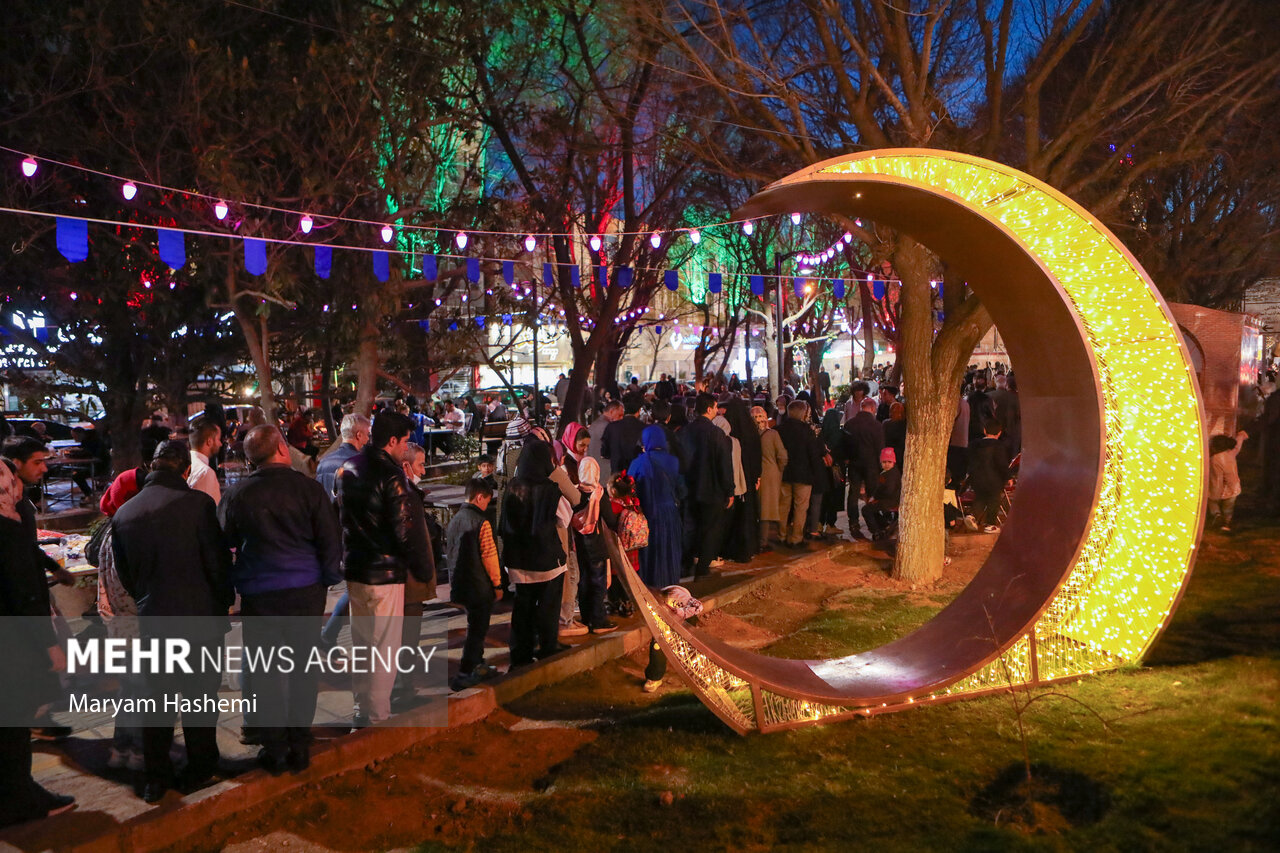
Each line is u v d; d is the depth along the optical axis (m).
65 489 16.09
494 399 23.02
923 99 7.77
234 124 9.99
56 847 3.66
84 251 6.46
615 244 17.11
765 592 8.27
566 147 14.02
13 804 3.84
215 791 4.09
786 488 10.18
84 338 11.83
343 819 4.08
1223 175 11.85
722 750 4.64
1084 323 5.60
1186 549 5.19
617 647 6.50
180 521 4.14
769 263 22.94
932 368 8.13
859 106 8.00
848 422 10.34
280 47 10.44
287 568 4.31
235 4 9.93
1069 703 4.99
